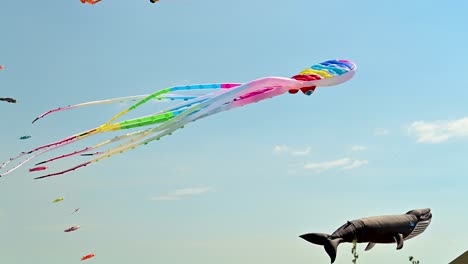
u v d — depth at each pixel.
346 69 41.19
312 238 43.94
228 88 40.69
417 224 46.69
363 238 45.09
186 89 39.91
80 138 36.78
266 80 37.97
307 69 41.38
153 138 37.22
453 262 39.78
